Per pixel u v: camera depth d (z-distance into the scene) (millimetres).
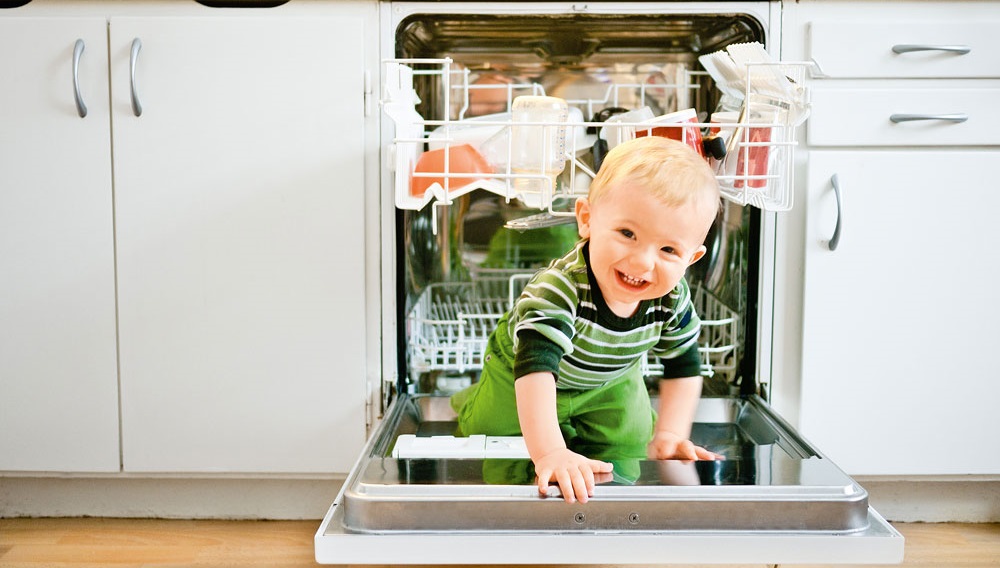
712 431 1325
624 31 1481
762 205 1176
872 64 1369
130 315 1415
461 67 1586
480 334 1664
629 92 1607
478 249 1669
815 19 1371
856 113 1376
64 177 1387
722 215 1532
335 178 1389
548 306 1092
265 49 1364
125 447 1443
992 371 1429
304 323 1418
